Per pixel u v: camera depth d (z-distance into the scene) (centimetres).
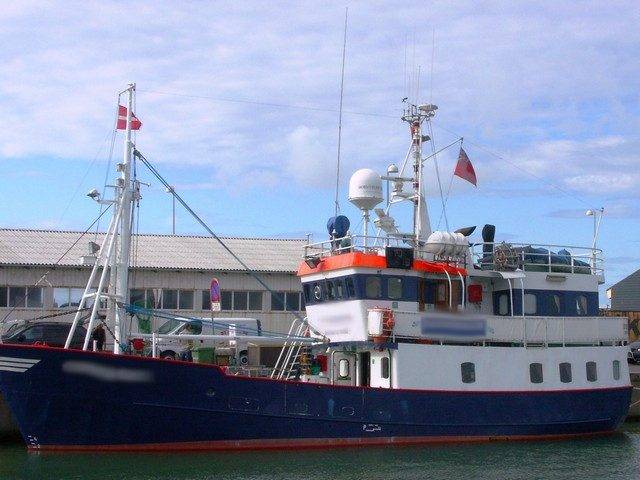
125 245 2898
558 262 3503
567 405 3291
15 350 2683
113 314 2908
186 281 4762
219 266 4831
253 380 2862
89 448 2786
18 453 2930
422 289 3228
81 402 2722
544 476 2756
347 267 3083
